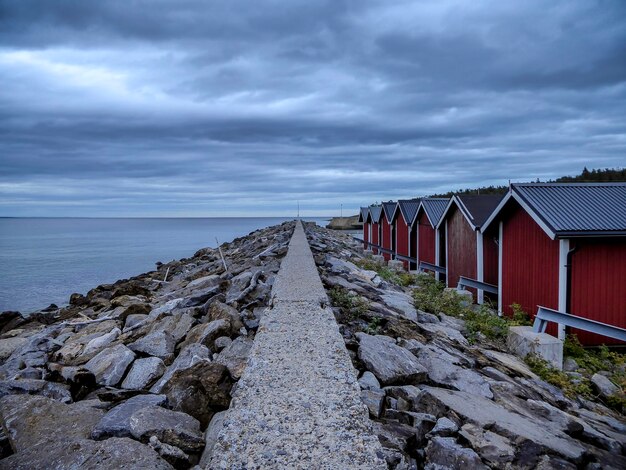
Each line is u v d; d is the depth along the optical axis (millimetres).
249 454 3475
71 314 13508
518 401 5688
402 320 8703
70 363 7152
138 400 4469
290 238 22953
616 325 10508
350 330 7496
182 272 21562
